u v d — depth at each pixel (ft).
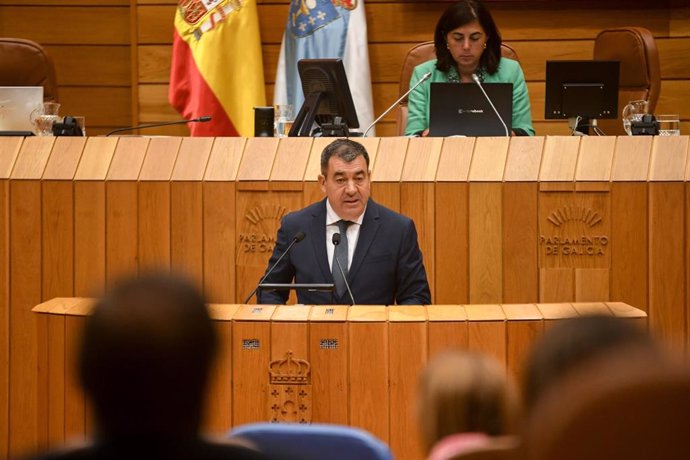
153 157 44.14
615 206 41.83
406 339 31.30
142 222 43.78
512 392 17.21
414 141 43.68
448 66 52.08
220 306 32.91
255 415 31.65
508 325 31.35
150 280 14.19
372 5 67.92
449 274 42.68
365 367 31.35
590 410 12.41
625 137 42.52
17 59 56.65
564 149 42.63
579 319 14.17
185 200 43.55
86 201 43.86
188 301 14.06
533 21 67.10
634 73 57.57
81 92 71.41
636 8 66.64
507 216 42.34
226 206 43.42
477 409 17.04
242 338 31.58
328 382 31.45
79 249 43.88
